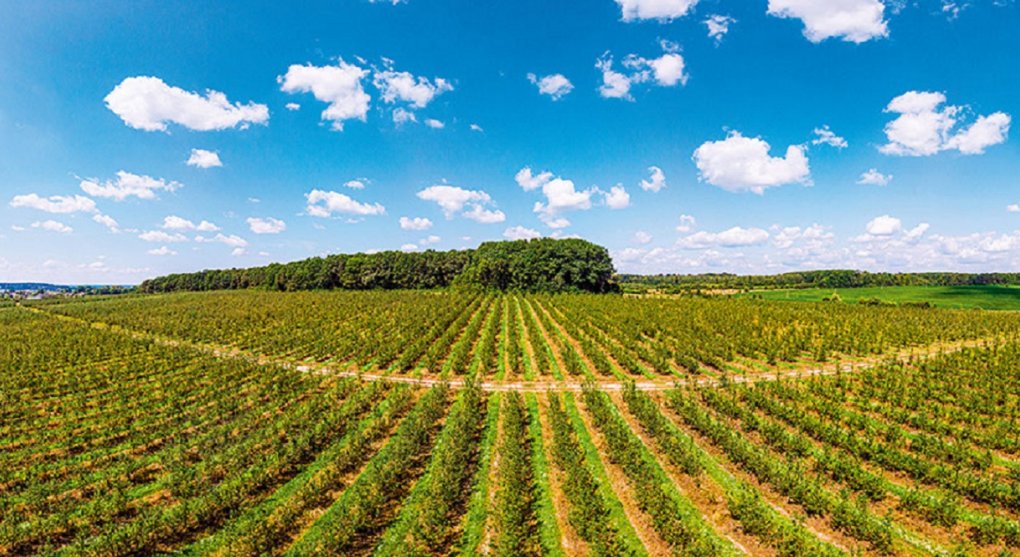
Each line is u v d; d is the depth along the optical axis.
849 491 18.53
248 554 15.19
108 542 15.59
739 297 112.44
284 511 17.44
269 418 28.77
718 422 25.45
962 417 25.58
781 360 42.50
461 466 19.78
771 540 15.25
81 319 83.75
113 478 21.11
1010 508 17.12
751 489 18.78
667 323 59.28
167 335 62.59
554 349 47.97
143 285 195.00
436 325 59.94
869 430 24.19
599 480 19.98
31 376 40.78
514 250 160.38
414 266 147.62
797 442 21.80
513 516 15.98
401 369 41.03
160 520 16.94
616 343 51.09
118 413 30.12
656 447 23.36
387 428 26.33
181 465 21.92
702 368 40.12
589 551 15.02
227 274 186.38
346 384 35.19
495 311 70.94
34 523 16.89
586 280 128.62
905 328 55.16
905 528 16.14
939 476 18.80
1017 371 33.34
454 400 31.78
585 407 29.67
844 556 14.66
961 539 15.49
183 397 33.84
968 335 52.66
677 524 15.57
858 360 42.56
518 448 21.25
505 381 36.38
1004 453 21.84
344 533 15.59
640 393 30.97
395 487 19.36
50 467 22.69
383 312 77.94
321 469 21.72
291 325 67.06
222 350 53.03
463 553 15.42
